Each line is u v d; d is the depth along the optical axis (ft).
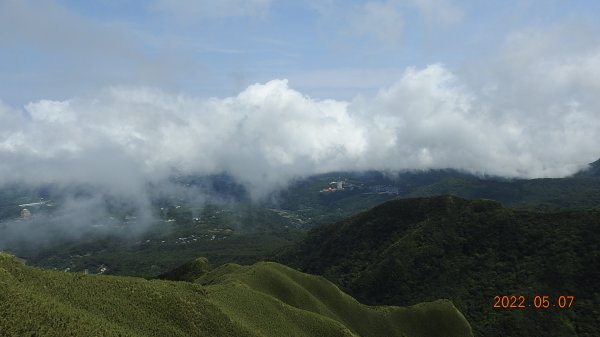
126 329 256.73
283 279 493.77
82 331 223.30
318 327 393.09
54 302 245.24
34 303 229.86
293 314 399.03
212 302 337.11
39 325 213.87
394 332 502.38
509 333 515.50
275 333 347.77
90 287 293.84
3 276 250.16
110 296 293.23
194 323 304.71
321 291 522.47
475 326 542.98
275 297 457.27
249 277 475.72
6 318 208.23
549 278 565.53
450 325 517.55
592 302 513.45
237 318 338.13
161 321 290.15
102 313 268.41
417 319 522.47
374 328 499.92
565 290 542.16
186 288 346.95
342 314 499.51
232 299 374.22
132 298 300.61
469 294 601.62
